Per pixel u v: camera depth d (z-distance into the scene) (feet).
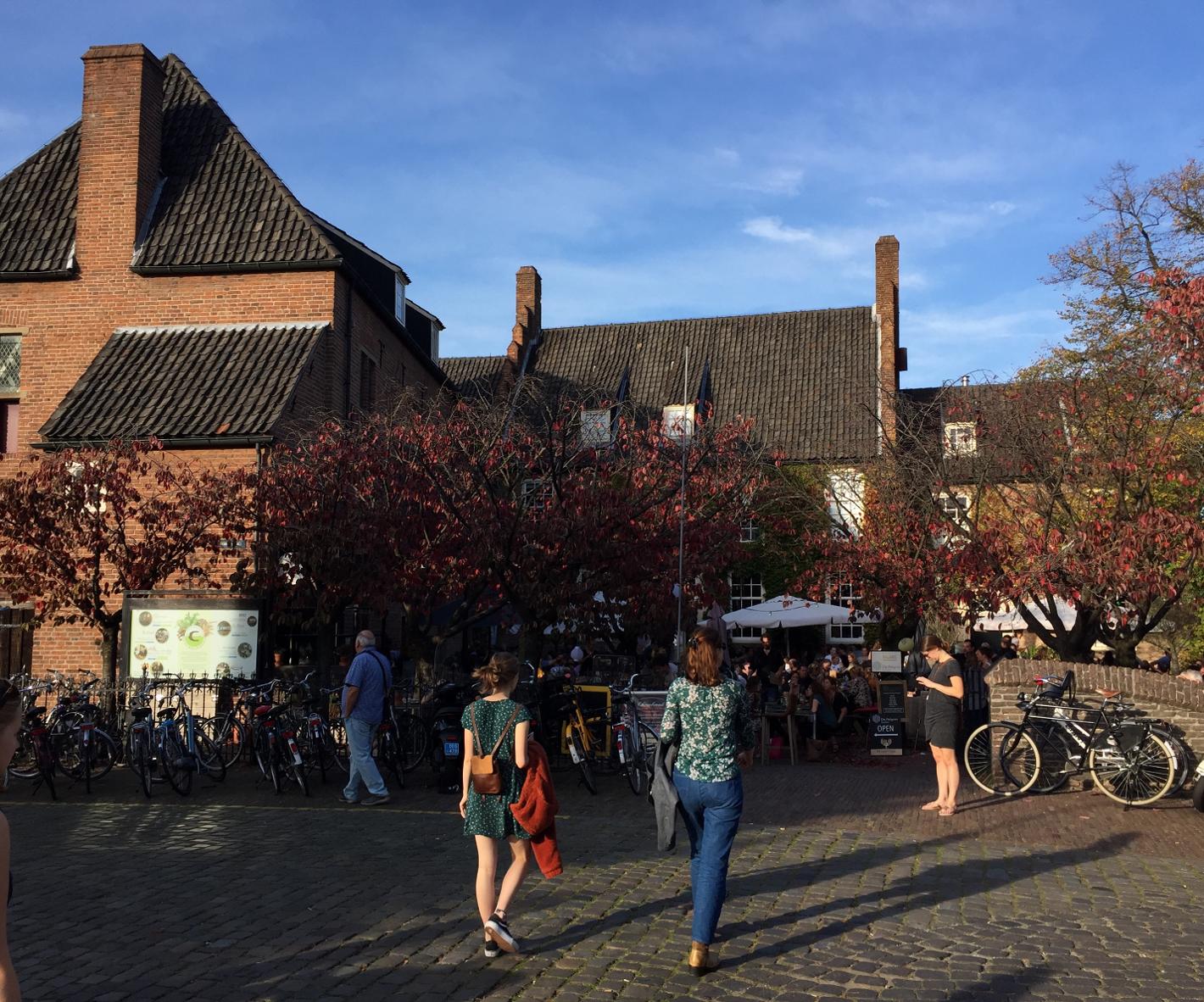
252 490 49.80
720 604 70.59
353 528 47.21
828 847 30.25
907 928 21.93
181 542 49.16
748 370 112.16
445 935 21.03
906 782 44.78
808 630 98.48
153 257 68.33
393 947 20.30
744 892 24.77
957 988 18.34
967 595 56.54
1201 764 36.42
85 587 48.52
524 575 49.34
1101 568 52.42
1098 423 57.82
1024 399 61.21
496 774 20.12
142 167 70.13
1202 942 21.40
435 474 49.73
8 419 69.62
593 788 39.99
